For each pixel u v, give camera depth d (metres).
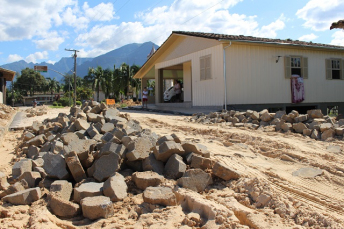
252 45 17.52
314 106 20.38
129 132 7.57
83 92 65.56
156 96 25.19
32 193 4.57
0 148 9.53
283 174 5.70
